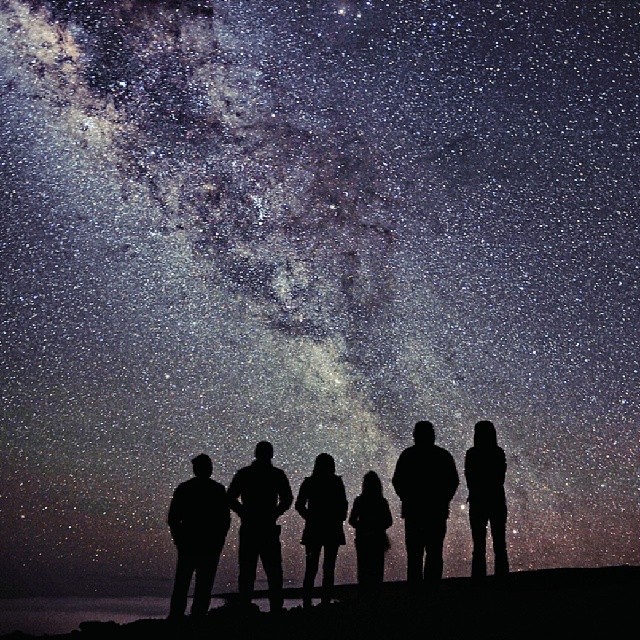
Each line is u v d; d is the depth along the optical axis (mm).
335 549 7688
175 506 6828
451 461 7125
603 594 5730
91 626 6945
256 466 7379
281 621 6512
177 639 6250
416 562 6973
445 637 5105
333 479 7812
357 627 5789
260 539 7219
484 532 6977
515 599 5926
